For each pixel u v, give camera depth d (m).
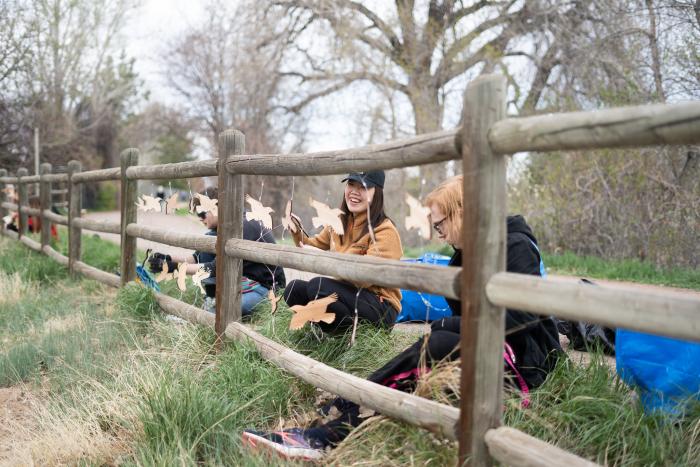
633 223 8.38
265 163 3.25
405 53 16.58
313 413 2.83
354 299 3.25
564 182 9.10
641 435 2.22
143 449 2.46
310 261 2.87
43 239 8.10
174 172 4.45
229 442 2.50
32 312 5.00
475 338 1.97
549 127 1.74
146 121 28.27
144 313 4.48
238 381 3.01
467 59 16.09
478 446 1.99
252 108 21.42
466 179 1.97
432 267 2.22
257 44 20.16
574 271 7.86
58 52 23.69
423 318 4.29
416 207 2.36
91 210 30.94
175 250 8.62
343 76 17.38
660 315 1.54
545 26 12.65
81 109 28.11
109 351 3.74
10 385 3.48
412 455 2.16
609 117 1.61
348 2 16.89
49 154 23.62
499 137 1.88
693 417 2.22
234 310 3.68
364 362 3.13
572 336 3.30
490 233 1.94
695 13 7.86
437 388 2.27
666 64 8.26
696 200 7.72
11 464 2.47
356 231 3.39
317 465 2.33
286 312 3.68
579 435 2.28
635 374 2.41
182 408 2.60
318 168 2.83
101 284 6.01
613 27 9.50
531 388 2.48
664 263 7.98
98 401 2.94
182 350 3.61
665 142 1.53
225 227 3.65
